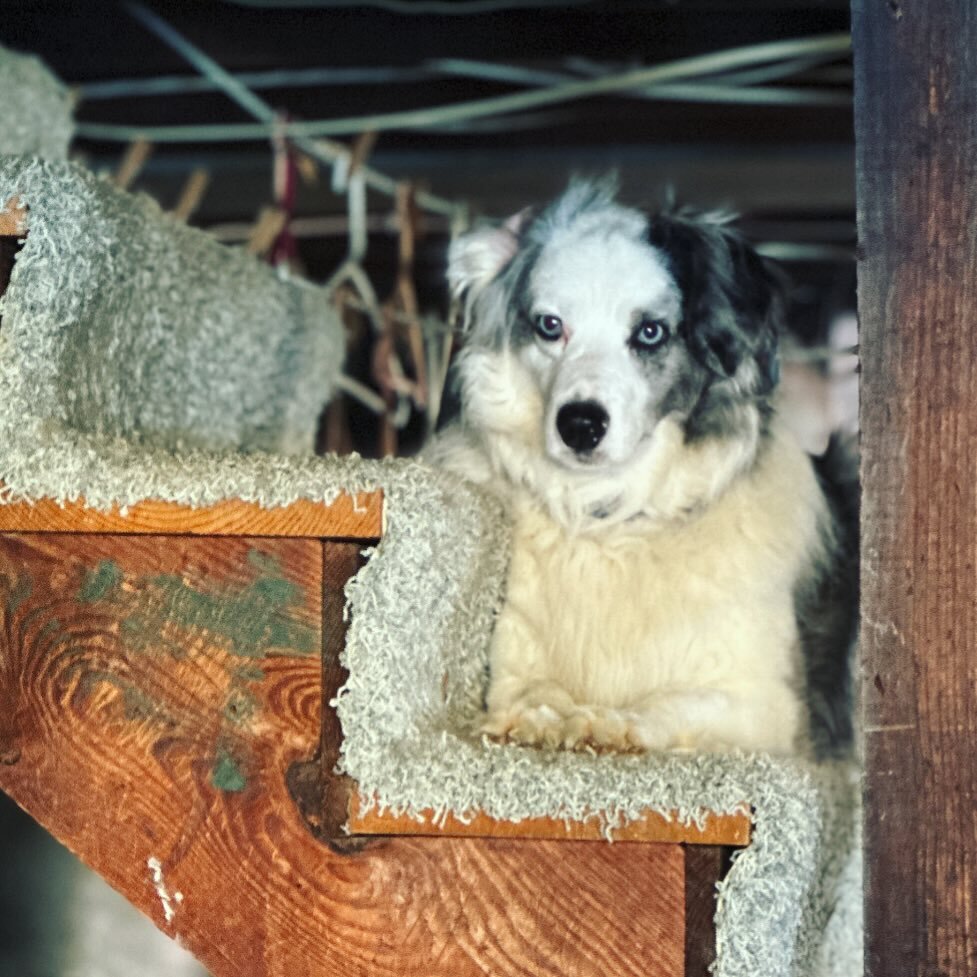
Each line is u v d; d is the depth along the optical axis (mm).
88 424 2072
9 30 3553
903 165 1877
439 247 4707
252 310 2523
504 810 1873
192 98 3965
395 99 3902
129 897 1919
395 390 3648
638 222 2365
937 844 1860
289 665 1902
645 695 2301
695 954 1885
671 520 2316
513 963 1891
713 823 1868
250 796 1904
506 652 2299
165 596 1919
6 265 1975
